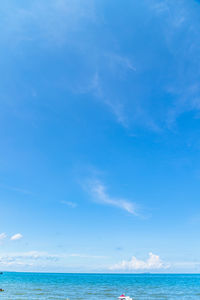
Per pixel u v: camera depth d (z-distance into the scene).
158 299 69.56
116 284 138.88
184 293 88.25
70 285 121.81
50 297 67.69
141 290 98.25
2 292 75.81
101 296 73.25
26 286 106.00
